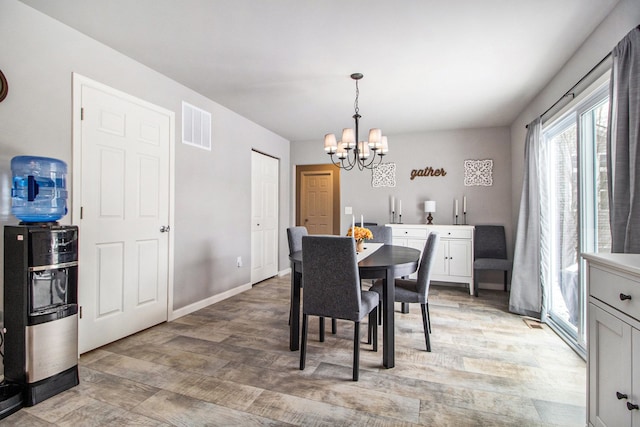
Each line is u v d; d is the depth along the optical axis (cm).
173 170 306
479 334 274
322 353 236
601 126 221
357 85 312
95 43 235
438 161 480
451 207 473
